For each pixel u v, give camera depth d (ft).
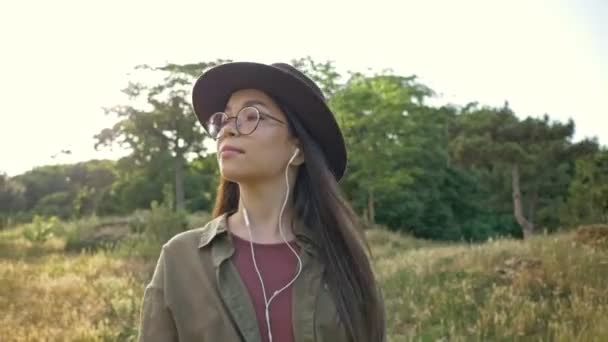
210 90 7.11
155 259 47.01
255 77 6.79
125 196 116.88
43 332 22.82
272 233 6.91
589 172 84.17
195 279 6.41
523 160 86.22
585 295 25.94
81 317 25.38
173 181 118.11
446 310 27.17
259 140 6.73
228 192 7.48
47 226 64.59
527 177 112.47
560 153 86.53
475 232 139.95
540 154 87.81
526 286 28.99
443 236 136.05
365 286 7.00
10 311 26.30
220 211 7.50
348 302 6.74
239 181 6.85
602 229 38.42
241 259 6.66
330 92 121.39
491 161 88.17
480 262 34.27
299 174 7.30
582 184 85.87
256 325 6.29
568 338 21.70
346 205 7.20
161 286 6.44
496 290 28.25
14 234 65.98
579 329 22.53
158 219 58.44
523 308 25.36
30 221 107.76
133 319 26.14
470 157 88.33
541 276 29.48
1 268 38.32
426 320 26.22
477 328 24.09
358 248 7.08
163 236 57.26
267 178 6.88
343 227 7.07
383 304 7.36
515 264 32.73
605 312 23.75
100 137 111.14
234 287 6.40
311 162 7.09
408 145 115.65
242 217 6.98
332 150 7.43
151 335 6.33
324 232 7.00
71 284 32.60
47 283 32.99
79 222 68.95
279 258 6.75
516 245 37.47
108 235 66.13
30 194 141.18
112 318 26.48
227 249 6.61
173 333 6.36
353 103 109.70
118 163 113.39
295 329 6.40
